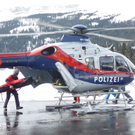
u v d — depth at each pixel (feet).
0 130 21.59
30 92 52.65
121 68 34.42
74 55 33.14
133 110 31.58
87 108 33.17
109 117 26.71
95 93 31.83
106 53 34.22
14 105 38.27
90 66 33.32
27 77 34.24
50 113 30.50
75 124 23.36
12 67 33.24
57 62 32.50
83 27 33.42
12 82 33.06
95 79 33.40
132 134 19.35
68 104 36.45
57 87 33.40
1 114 30.50
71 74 33.06
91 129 21.21
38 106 36.70
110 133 19.77
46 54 32.58
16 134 20.10
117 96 37.88
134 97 44.70
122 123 23.35
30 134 20.02
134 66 35.91
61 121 25.03
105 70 33.68
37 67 32.63
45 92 53.21
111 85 34.19
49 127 22.35
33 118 27.25
